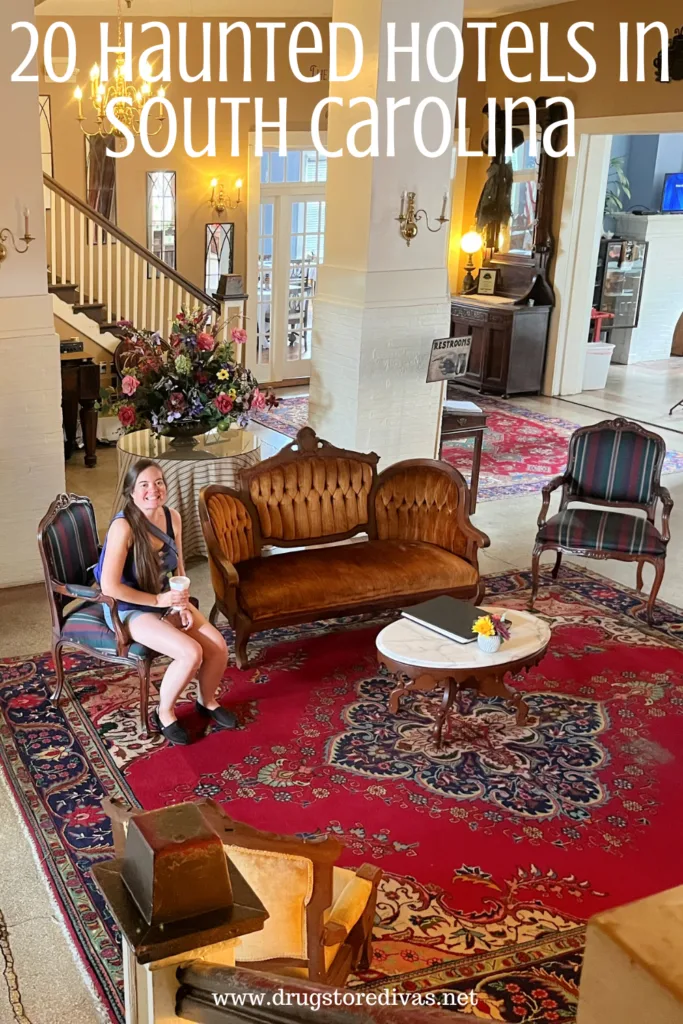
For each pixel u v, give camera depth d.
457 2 5.95
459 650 4.04
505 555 6.34
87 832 3.47
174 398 5.59
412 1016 0.78
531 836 3.53
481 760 4.02
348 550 5.14
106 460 7.95
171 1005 1.05
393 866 3.34
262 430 9.06
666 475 8.13
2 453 5.40
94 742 4.05
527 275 10.84
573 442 5.67
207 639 4.11
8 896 3.17
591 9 9.60
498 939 3.01
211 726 4.20
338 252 6.36
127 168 9.70
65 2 8.75
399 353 6.40
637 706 4.48
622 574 6.14
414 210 6.18
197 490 5.68
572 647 5.05
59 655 4.29
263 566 4.88
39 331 5.34
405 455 6.65
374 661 4.84
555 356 10.83
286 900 2.11
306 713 4.33
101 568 4.00
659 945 0.52
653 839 3.54
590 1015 0.54
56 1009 2.71
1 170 5.05
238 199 10.31
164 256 10.11
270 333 11.17
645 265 12.62
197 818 1.04
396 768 3.94
